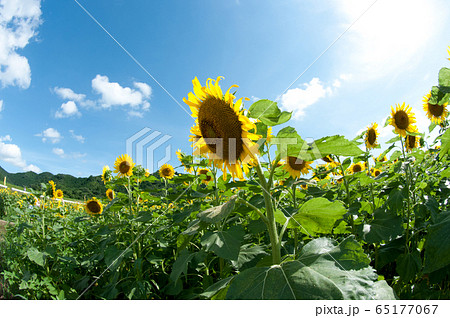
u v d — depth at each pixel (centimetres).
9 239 174
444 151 81
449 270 72
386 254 96
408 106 128
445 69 78
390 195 97
